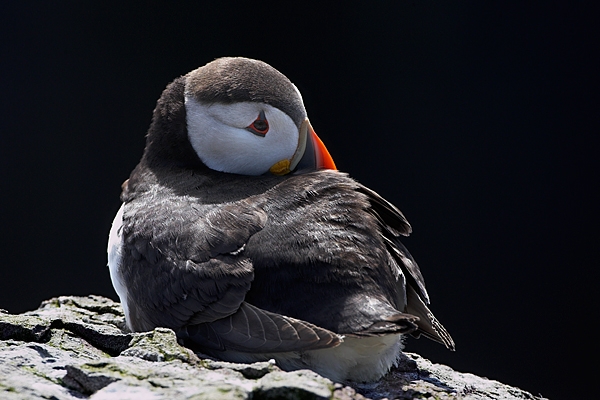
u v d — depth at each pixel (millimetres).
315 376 4965
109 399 4648
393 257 6164
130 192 6836
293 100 6961
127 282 6141
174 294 5750
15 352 5734
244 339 5430
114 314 8055
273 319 5410
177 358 5422
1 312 7207
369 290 5535
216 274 5625
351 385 5824
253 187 6348
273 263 5594
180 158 6977
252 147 6832
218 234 5777
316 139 7035
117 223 6578
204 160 6938
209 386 4789
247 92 6781
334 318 5391
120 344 6230
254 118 6789
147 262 5957
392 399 5676
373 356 5711
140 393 4719
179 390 4746
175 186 6551
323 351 5566
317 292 5508
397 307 5965
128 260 6141
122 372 5070
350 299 5445
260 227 5777
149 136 7262
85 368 5121
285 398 4738
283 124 6852
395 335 5652
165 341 5578
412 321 5195
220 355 5695
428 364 6906
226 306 5582
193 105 6910
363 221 5910
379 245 5867
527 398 6527
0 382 4988
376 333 5203
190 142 6945
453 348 6004
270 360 5309
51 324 6355
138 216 6258
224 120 6809
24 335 6215
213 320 5633
